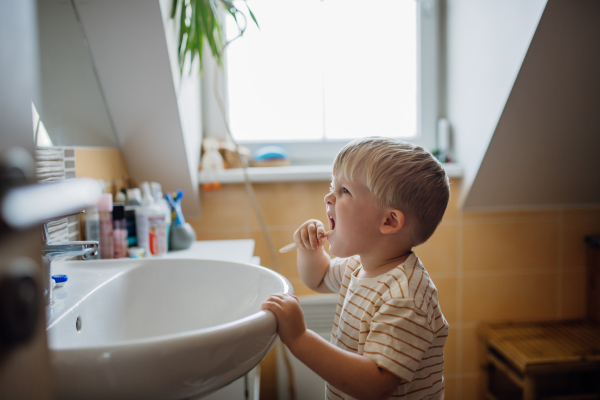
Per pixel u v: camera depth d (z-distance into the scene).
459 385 2.00
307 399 1.79
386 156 0.77
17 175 0.24
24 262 0.25
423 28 1.98
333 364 0.63
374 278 0.78
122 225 1.14
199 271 0.90
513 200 1.90
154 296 0.88
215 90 1.66
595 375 1.93
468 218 1.93
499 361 1.84
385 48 1.97
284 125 1.98
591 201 1.96
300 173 1.79
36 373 0.26
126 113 1.37
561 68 1.44
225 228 1.83
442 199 0.80
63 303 0.66
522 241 1.96
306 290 1.88
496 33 1.57
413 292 0.72
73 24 1.09
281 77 1.95
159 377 0.44
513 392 2.01
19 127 0.27
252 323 0.53
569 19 1.31
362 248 0.80
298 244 0.96
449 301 1.96
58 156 0.98
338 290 0.99
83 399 0.43
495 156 1.70
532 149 1.69
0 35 0.25
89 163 1.19
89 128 1.20
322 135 1.99
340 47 1.95
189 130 1.59
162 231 1.27
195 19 1.31
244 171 1.72
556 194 1.90
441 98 2.04
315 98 1.97
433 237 1.92
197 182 1.75
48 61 0.95
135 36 1.17
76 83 1.11
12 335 0.23
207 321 0.83
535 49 1.38
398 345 0.66
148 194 1.30
